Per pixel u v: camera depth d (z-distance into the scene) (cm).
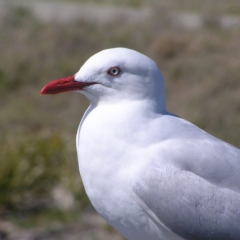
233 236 570
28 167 1288
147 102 595
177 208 564
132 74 594
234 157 583
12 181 1240
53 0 3378
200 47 2545
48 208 1218
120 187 571
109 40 2770
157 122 588
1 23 2986
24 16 3058
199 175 571
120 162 571
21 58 2597
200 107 2042
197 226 567
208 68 2327
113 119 583
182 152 573
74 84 611
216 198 566
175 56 2530
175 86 2267
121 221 590
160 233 584
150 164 568
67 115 2117
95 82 603
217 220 566
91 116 598
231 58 2388
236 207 567
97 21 2948
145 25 2888
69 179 1259
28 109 2178
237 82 2142
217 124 1928
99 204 593
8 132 1788
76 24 2916
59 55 2659
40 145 1378
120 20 2958
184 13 3134
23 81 2439
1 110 2178
